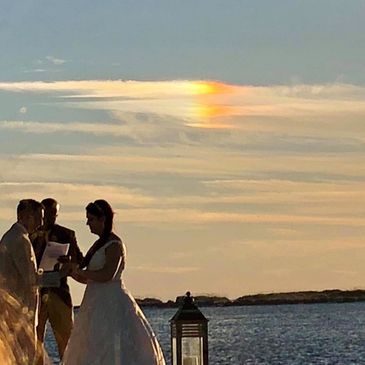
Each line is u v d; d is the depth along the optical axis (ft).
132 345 45.42
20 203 44.65
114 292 45.44
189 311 43.27
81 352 45.37
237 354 136.46
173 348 43.19
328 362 136.98
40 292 47.62
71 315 48.01
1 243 44.45
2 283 41.19
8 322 34.86
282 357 137.80
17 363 32.50
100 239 45.47
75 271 45.47
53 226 47.67
